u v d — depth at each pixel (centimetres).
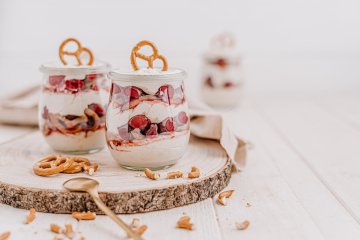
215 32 86
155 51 41
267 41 87
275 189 42
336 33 86
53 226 33
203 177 39
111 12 85
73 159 43
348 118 70
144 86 39
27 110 62
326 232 34
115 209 36
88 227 34
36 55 87
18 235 33
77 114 45
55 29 86
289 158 52
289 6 85
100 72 46
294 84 89
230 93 76
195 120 52
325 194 41
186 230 34
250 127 66
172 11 85
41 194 36
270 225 35
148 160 40
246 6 85
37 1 85
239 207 38
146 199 36
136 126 40
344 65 88
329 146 56
